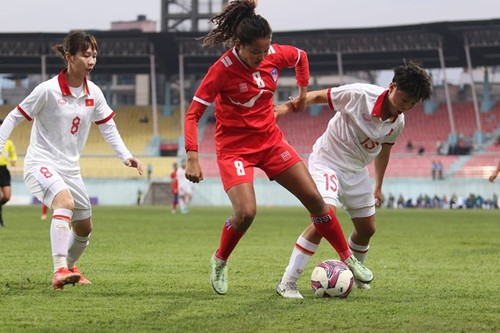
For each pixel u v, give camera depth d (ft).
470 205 201.87
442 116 247.50
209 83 27.50
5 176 79.20
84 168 233.76
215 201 223.92
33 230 78.43
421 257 49.47
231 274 38.27
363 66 263.90
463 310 26.78
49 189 30.53
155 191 224.94
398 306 27.55
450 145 224.74
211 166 232.12
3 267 41.09
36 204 220.23
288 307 27.14
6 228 82.17
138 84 326.85
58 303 28.02
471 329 23.18
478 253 52.85
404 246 59.57
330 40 244.01
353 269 30.48
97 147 242.58
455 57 255.09
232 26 27.48
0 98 310.24
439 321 24.49
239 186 28.02
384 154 32.63
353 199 31.99
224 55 27.68
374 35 239.30
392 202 209.97
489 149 226.38
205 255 49.88
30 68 272.72
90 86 31.73
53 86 30.81
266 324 23.75
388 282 35.22
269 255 49.90
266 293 30.99
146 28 357.20
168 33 237.25
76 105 31.22
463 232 80.28
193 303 28.07
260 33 26.55
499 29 229.66
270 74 28.22
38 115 31.12
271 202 220.84
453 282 35.37
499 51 244.42
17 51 251.39
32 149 31.37
